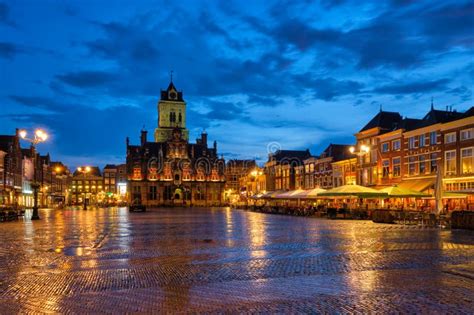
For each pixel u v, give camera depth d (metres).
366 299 9.77
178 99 154.75
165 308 9.11
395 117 61.06
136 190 139.88
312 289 10.75
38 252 17.17
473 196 42.81
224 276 12.34
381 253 16.70
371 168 60.94
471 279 11.88
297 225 33.03
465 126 44.34
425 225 31.61
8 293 10.39
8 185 79.75
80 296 10.10
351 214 43.19
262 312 8.84
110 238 22.84
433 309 8.98
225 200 146.62
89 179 183.38
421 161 51.09
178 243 20.39
